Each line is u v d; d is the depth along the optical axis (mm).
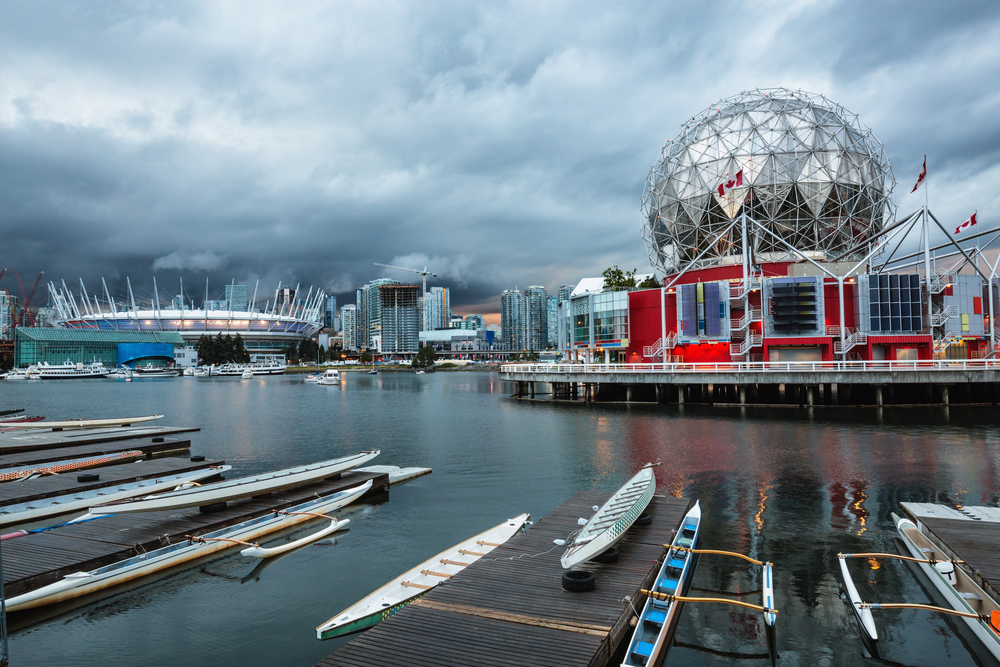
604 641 10453
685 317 62469
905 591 14359
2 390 117625
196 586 15250
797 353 59844
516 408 60656
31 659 11906
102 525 18281
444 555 15914
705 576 15250
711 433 38250
